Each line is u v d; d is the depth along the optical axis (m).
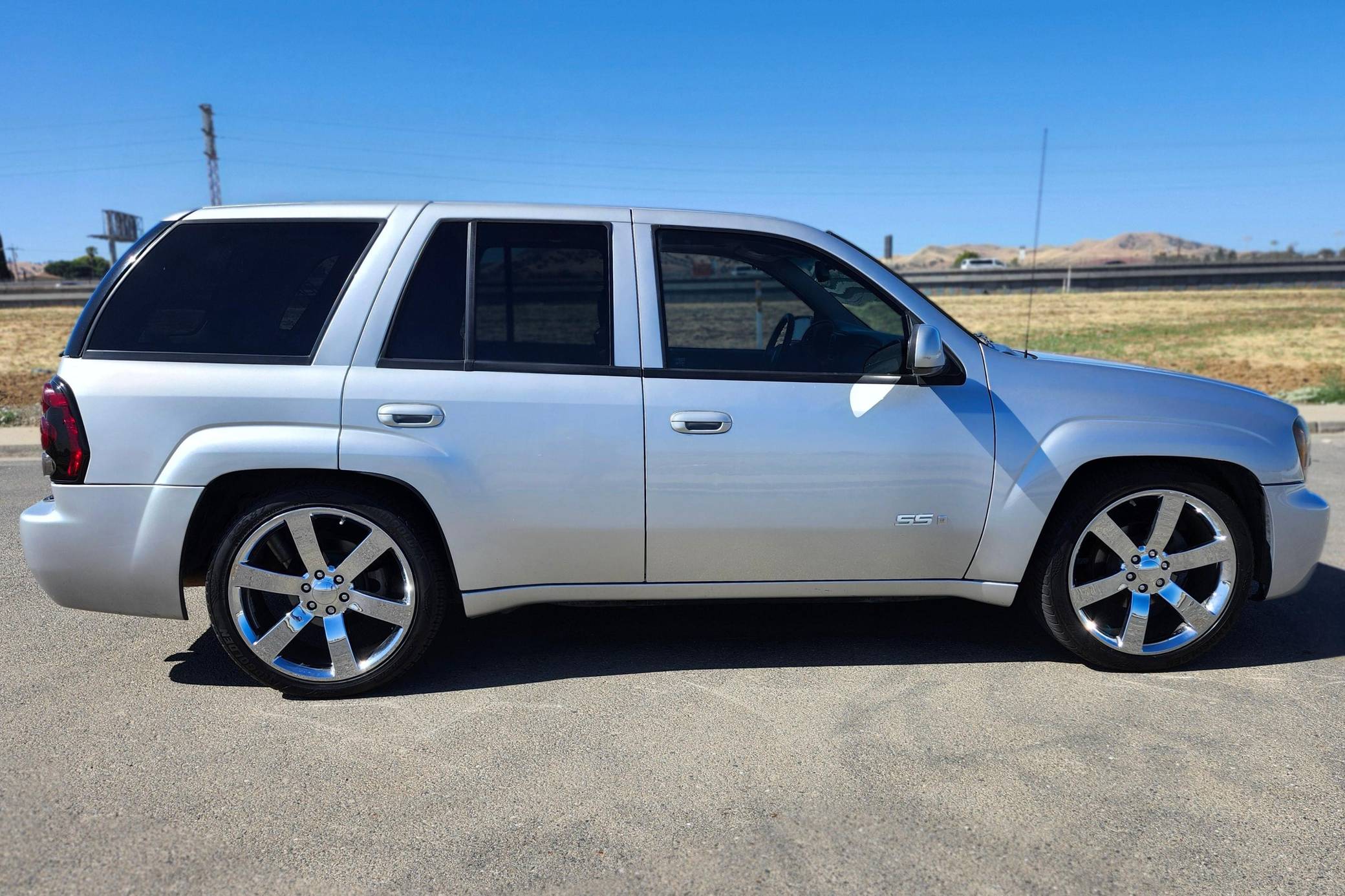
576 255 3.50
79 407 3.24
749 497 3.42
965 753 2.96
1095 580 3.60
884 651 3.87
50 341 25.67
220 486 3.35
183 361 3.29
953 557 3.57
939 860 2.39
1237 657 3.79
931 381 3.47
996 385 3.52
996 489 3.50
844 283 3.62
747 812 2.62
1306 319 32.75
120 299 3.35
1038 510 3.50
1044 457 3.49
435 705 3.35
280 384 3.27
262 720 3.22
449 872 2.35
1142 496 3.54
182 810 2.63
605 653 3.85
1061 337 27.41
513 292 3.44
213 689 3.49
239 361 3.30
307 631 3.49
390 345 3.35
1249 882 2.30
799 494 3.44
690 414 3.37
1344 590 4.69
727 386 3.41
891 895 2.26
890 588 3.61
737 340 11.40
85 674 3.63
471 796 2.71
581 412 3.35
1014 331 30.25
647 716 3.25
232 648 3.35
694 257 3.80
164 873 2.35
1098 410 3.52
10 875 2.33
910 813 2.61
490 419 3.33
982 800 2.68
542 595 3.53
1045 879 2.32
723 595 3.58
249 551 3.31
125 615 4.33
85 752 2.98
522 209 3.51
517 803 2.67
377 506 3.32
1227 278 59.56
